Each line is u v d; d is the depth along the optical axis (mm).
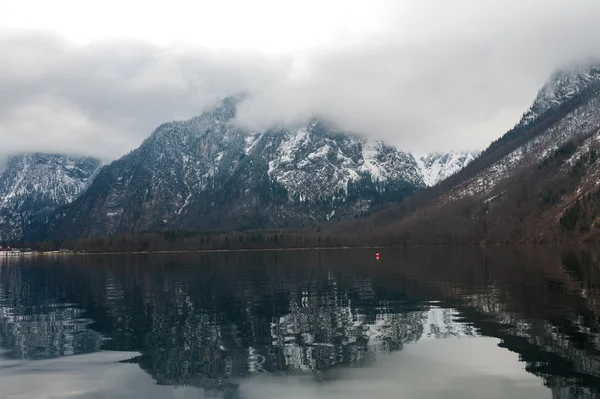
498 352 41312
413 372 37594
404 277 107062
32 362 43656
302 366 39969
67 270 179250
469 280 93688
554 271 103125
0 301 86500
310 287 94688
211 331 54375
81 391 36000
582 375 34969
